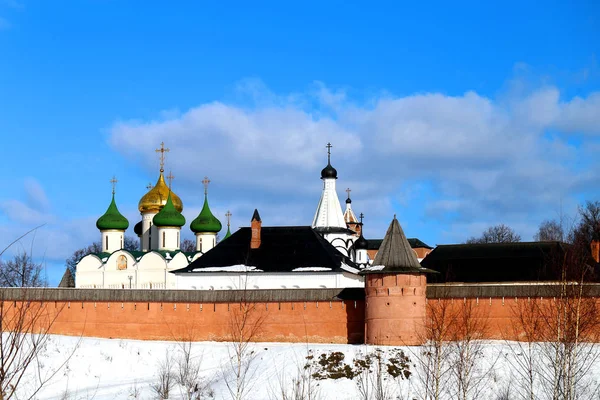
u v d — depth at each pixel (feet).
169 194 460.96
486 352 250.16
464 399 199.93
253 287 349.20
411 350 263.70
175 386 246.27
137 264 440.04
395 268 281.54
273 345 290.97
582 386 214.07
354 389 235.81
